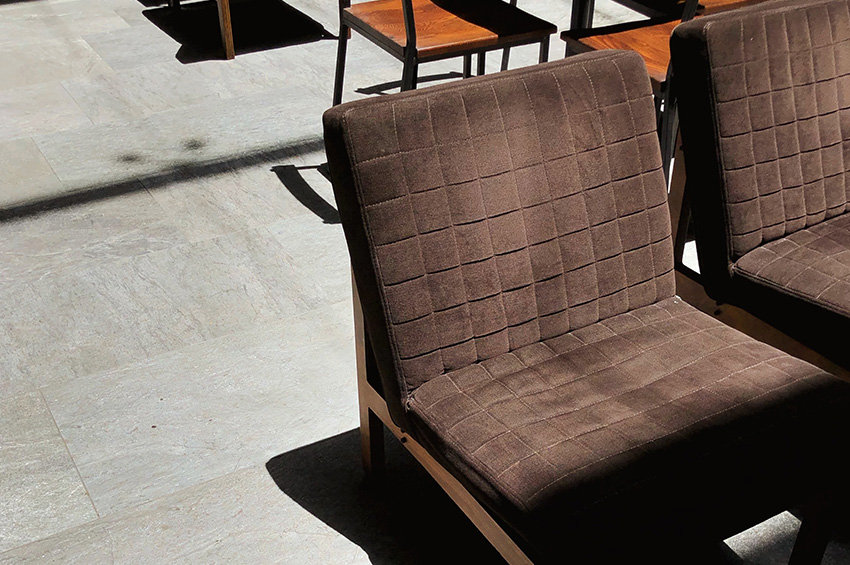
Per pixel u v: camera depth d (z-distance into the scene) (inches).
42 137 121.2
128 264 94.5
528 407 52.5
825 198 70.5
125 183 110.1
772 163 67.4
